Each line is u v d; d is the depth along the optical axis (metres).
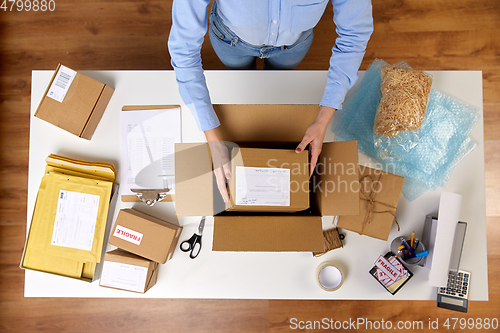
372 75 1.25
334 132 1.23
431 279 1.08
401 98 1.09
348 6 0.80
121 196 1.18
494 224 1.83
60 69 1.16
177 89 1.22
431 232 1.15
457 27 1.88
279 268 1.18
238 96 1.22
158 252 1.10
